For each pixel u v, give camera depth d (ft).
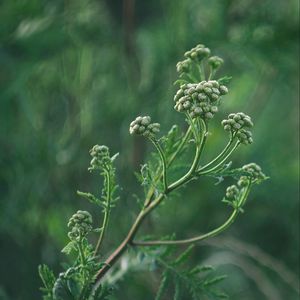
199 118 1.83
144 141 3.90
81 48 3.93
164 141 1.98
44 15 3.77
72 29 3.85
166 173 1.93
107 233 3.72
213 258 3.99
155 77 3.99
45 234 3.71
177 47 3.95
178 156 2.06
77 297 1.94
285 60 3.96
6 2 3.70
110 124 3.94
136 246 2.09
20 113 3.83
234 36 3.99
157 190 1.92
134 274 2.68
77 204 3.83
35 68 3.72
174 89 3.94
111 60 4.00
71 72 3.97
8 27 3.66
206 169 1.89
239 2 4.00
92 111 3.97
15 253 3.60
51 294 1.97
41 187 3.79
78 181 3.87
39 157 3.78
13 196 3.69
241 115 1.86
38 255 3.64
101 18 3.96
